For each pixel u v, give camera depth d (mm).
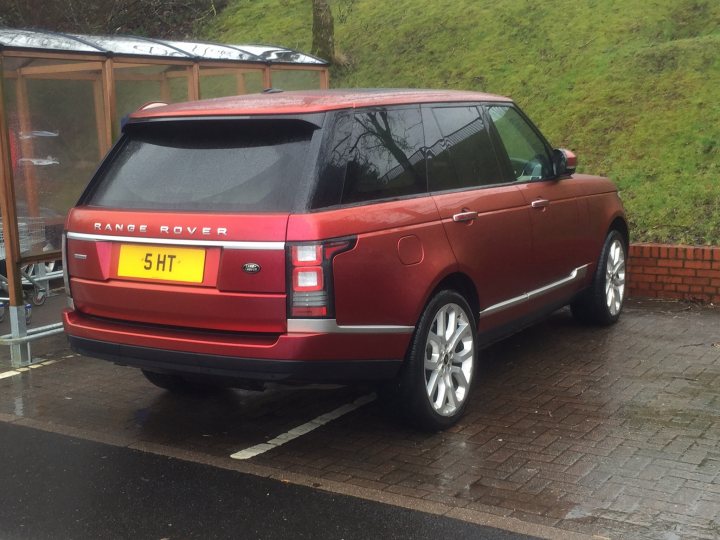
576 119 10602
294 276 4113
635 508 3859
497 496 4039
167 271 4426
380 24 15047
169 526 3840
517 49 12688
